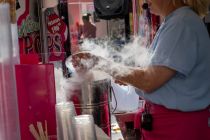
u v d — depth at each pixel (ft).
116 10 8.22
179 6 4.41
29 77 2.79
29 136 2.83
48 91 2.85
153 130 4.54
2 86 2.44
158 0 4.42
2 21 2.44
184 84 4.19
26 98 2.81
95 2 8.32
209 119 4.43
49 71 2.85
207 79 4.37
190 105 4.22
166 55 4.05
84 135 2.51
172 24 4.18
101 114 3.74
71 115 2.61
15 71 2.74
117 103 7.00
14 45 2.85
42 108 2.86
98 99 3.68
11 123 2.51
